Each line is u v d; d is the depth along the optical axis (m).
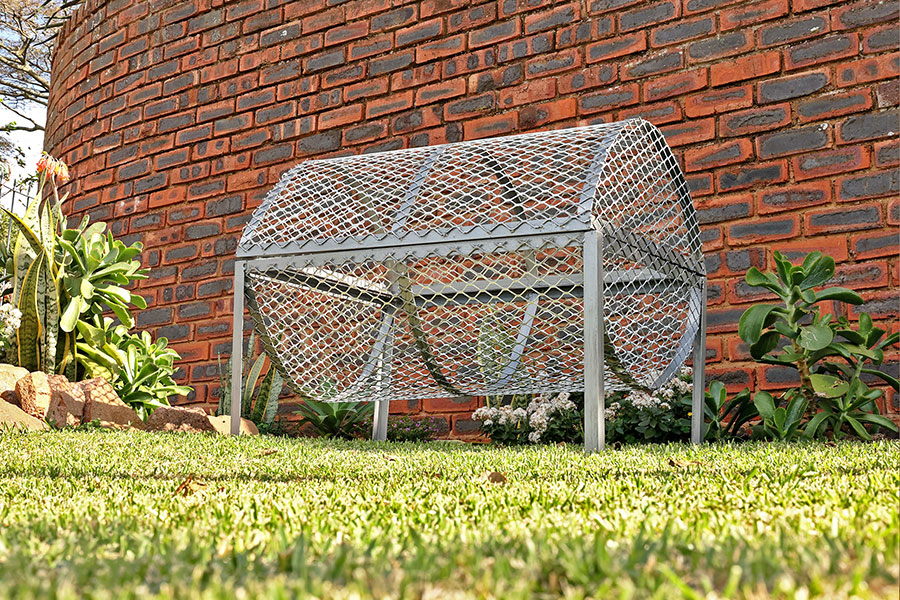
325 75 5.98
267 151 6.14
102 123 7.06
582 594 0.75
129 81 6.95
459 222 4.49
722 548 0.95
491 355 3.80
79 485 2.00
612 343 3.34
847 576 0.79
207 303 6.16
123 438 3.47
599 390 3.07
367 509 1.53
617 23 4.97
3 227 5.39
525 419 4.35
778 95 4.44
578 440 4.17
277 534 1.18
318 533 1.20
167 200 6.52
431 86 5.55
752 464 2.26
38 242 4.86
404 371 4.13
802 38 4.41
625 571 0.83
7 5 13.73
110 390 4.37
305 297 4.10
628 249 3.38
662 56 4.80
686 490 1.70
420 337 3.84
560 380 3.72
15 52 14.59
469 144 3.84
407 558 0.95
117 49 7.08
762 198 4.41
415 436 4.88
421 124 5.56
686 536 1.05
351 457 2.87
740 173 4.49
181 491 1.87
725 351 4.42
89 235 5.21
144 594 0.78
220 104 6.40
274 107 6.16
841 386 3.52
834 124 4.27
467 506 1.53
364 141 5.76
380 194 4.12
